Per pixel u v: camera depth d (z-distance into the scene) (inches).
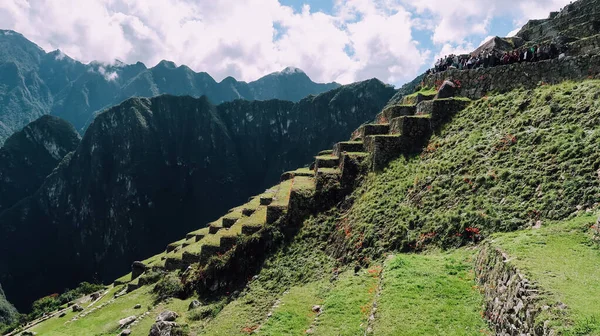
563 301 344.8
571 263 421.7
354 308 591.8
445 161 856.9
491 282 475.5
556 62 892.0
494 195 673.0
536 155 685.9
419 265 605.0
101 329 1065.5
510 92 955.3
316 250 920.9
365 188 995.9
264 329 624.1
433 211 744.3
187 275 1174.3
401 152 1022.4
